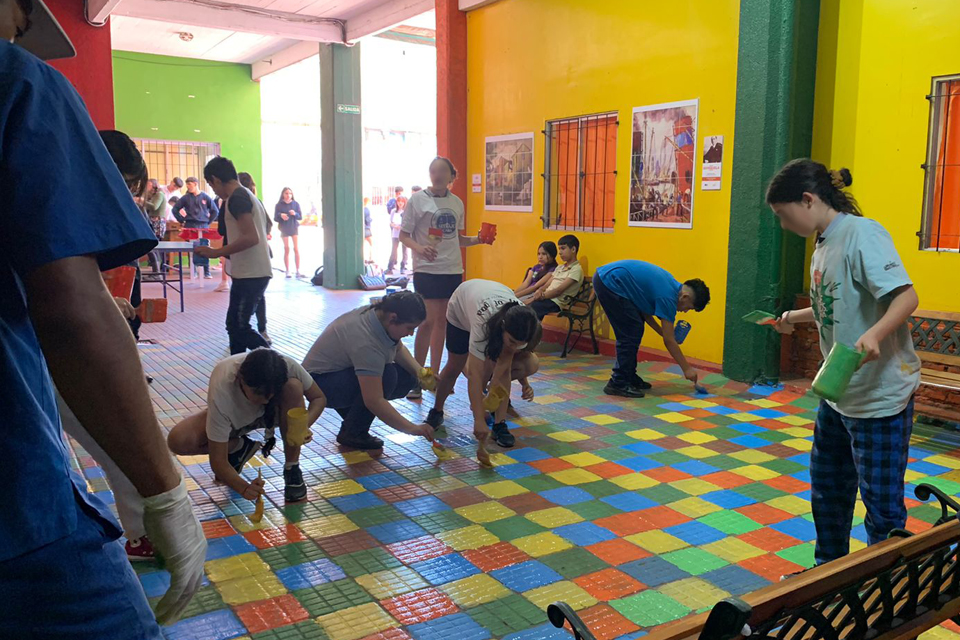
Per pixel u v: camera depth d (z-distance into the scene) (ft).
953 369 16.48
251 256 20.48
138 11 34.37
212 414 10.83
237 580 9.53
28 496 3.38
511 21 27.55
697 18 20.85
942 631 8.44
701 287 18.54
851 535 10.94
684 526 11.36
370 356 13.02
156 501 3.77
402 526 11.26
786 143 18.70
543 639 8.25
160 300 11.42
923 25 17.15
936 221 17.31
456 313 14.70
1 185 3.17
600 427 16.52
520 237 28.17
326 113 40.57
